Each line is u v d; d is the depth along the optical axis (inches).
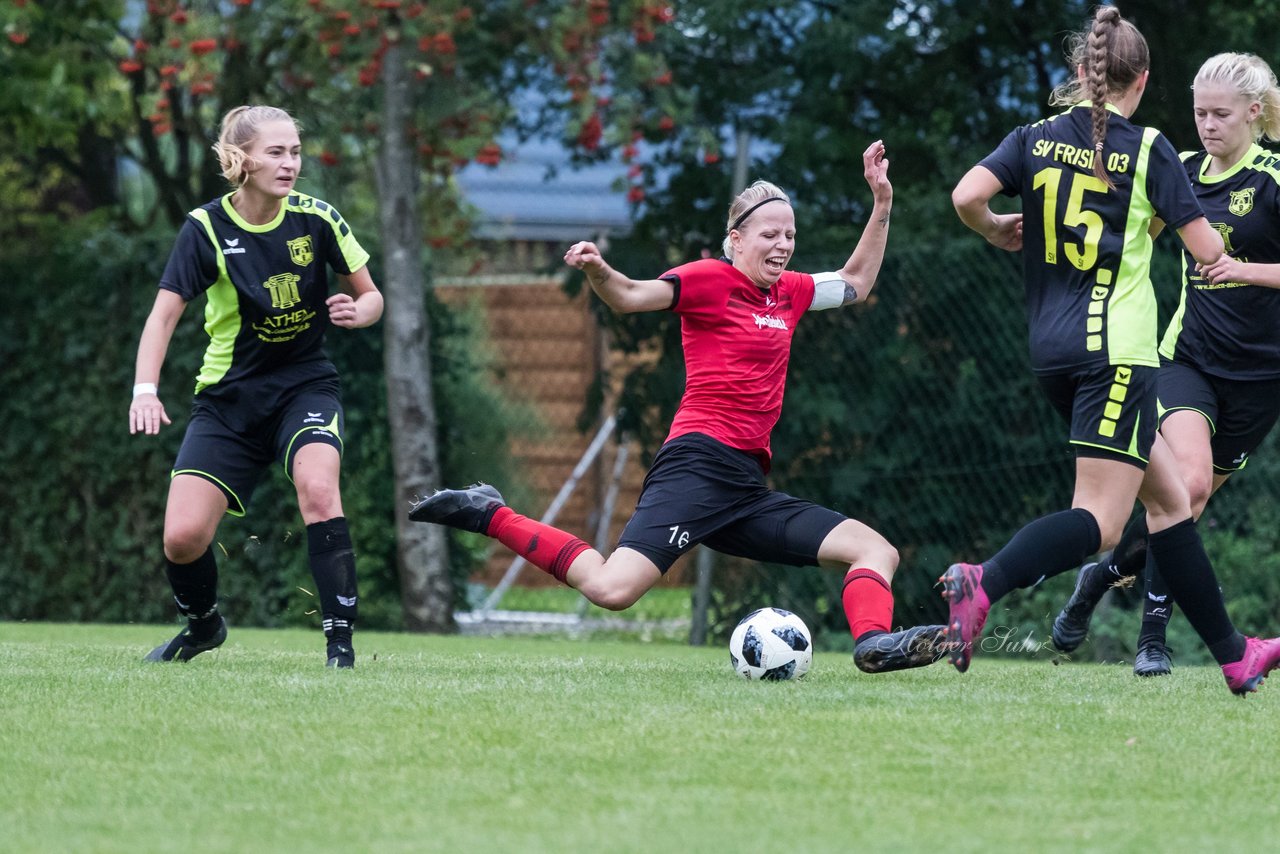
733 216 647.8
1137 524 731.4
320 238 708.0
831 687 597.3
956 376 1243.2
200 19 1300.4
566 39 1318.9
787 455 1294.3
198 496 693.9
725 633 1315.2
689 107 1390.3
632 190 1364.4
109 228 1605.6
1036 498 1219.9
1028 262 598.2
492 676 639.8
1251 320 733.3
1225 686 641.0
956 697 561.3
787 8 1480.1
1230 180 729.6
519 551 647.8
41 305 1481.3
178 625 1369.3
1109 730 490.9
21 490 1503.4
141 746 449.7
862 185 1542.8
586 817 370.9
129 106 1625.2
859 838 353.1
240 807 381.1
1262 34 1433.3
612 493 1764.3
